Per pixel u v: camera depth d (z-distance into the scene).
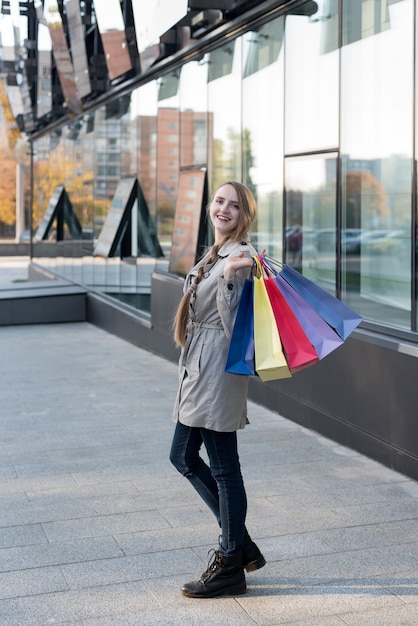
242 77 9.05
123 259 13.91
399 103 6.11
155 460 6.14
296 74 7.76
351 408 6.29
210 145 10.10
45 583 3.93
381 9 6.29
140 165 13.19
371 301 6.61
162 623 3.51
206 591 3.73
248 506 5.02
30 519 4.84
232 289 3.53
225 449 3.69
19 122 23.78
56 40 15.69
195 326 3.71
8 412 7.95
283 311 3.41
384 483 5.47
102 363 10.91
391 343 5.75
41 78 18.20
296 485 5.44
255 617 3.55
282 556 4.24
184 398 3.69
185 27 10.16
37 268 22.78
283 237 8.12
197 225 10.48
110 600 3.74
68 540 4.49
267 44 8.38
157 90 12.18
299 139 7.77
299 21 7.65
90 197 16.61
